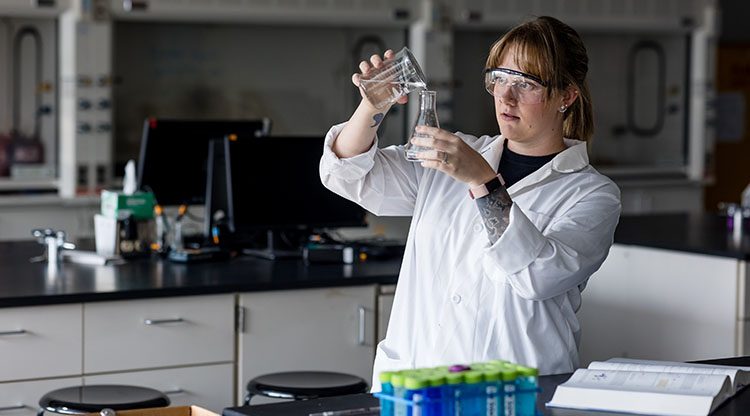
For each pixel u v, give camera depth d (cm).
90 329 342
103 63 616
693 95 791
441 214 243
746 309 429
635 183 765
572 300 243
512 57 225
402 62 227
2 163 631
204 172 446
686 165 801
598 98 789
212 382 362
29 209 609
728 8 920
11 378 333
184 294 353
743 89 927
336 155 242
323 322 376
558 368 236
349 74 707
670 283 457
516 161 244
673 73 802
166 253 423
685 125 804
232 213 415
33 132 638
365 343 383
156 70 658
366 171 242
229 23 671
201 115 673
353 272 388
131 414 226
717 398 197
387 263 413
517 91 227
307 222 429
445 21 696
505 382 177
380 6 680
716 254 436
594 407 197
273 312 368
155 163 436
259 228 420
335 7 666
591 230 225
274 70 689
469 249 238
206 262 410
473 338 235
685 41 800
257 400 367
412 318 244
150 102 659
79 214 621
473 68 751
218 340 361
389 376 176
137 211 418
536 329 234
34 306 333
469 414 174
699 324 446
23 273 376
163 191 439
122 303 346
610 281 485
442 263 241
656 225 532
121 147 654
